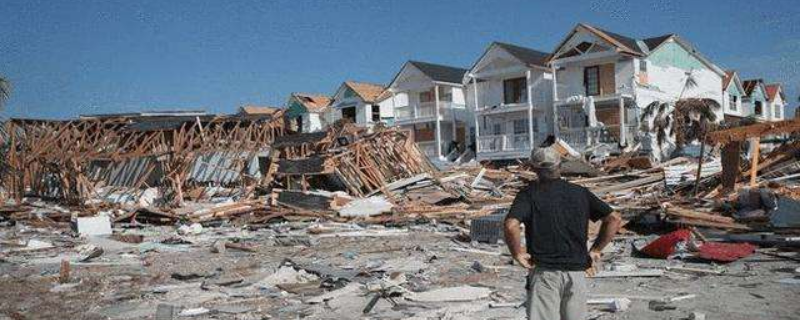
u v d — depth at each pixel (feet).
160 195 95.09
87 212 82.74
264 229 63.26
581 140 123.85
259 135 112.16
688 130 118.52
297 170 91.71
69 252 47.73
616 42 122.42
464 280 30.78
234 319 24.73
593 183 85.81
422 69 155.12
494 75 141.28
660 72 129.59
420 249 43.16
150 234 61.46
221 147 106.52
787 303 23.56
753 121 117.80
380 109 173.27
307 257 41.65
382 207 69.82
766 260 32.42
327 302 26.99
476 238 46.01
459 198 78.84
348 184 86.33
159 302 28.35
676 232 35.96
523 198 14.56
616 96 120.98
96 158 103.30
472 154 149.48
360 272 32.40
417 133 159.12
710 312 22.75
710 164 79.82
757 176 68.39
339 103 178.19
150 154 100.58
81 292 31.30
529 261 14.42
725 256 32.91
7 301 29.50
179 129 109.50
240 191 99.60
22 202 100.01
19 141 114.42
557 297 14.17
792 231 40.01
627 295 25.88
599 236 14.58
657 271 30.22
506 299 26.16
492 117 144.56
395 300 26.81
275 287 30.66
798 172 66.90
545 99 135.95
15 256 46.16
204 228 66.08
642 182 81.05
